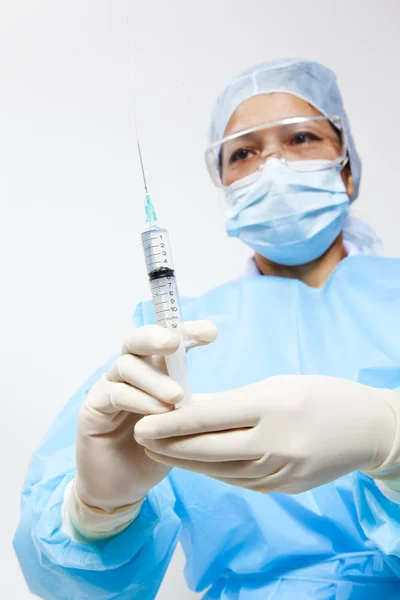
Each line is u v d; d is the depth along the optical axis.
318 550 1.00
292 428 0.71
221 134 1.50
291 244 1.35
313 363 1.21
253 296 1.32
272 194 1.33
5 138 1.76
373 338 1.21
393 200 1.87
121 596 0.99
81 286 1.68
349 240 1.50
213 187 1.81
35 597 1.49
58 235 1.71
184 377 0.74
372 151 1.90
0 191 1.72
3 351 1.63
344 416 0.74
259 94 1.42
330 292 1.32
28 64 1.82
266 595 0.99
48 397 1.61
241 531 1.05
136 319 1.35
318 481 0.73
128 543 0.95
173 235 1.77
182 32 1.88
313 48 1.96
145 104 1.82
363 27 1.99
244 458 0.71
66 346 1.64
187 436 0.72
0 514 1.53
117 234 1.73
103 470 0.85
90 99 1.81
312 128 1.38
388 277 1.30
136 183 1.77
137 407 0.73
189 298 1.41
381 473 0.79
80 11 1.86
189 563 1.13
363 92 1.95
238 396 0.73
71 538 0.93
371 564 0.96
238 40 1.91
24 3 1.85
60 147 1.77
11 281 1.67
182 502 1.11
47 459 1.13
